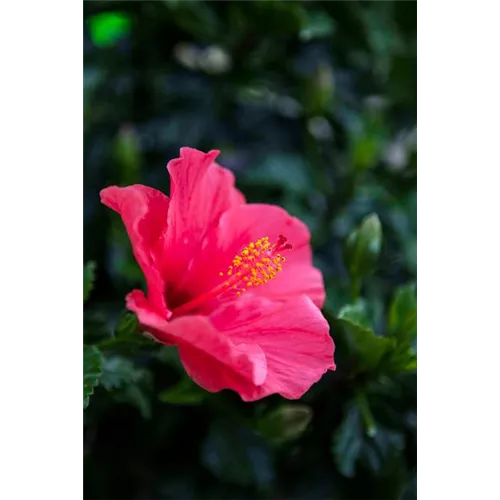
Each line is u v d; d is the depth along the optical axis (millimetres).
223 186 662
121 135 813
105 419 747
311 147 875
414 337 692
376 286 854
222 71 881
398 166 944
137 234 610
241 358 599
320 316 632
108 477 746
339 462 692
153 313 615
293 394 617
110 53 871
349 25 888
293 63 888
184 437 759
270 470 746
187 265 652
